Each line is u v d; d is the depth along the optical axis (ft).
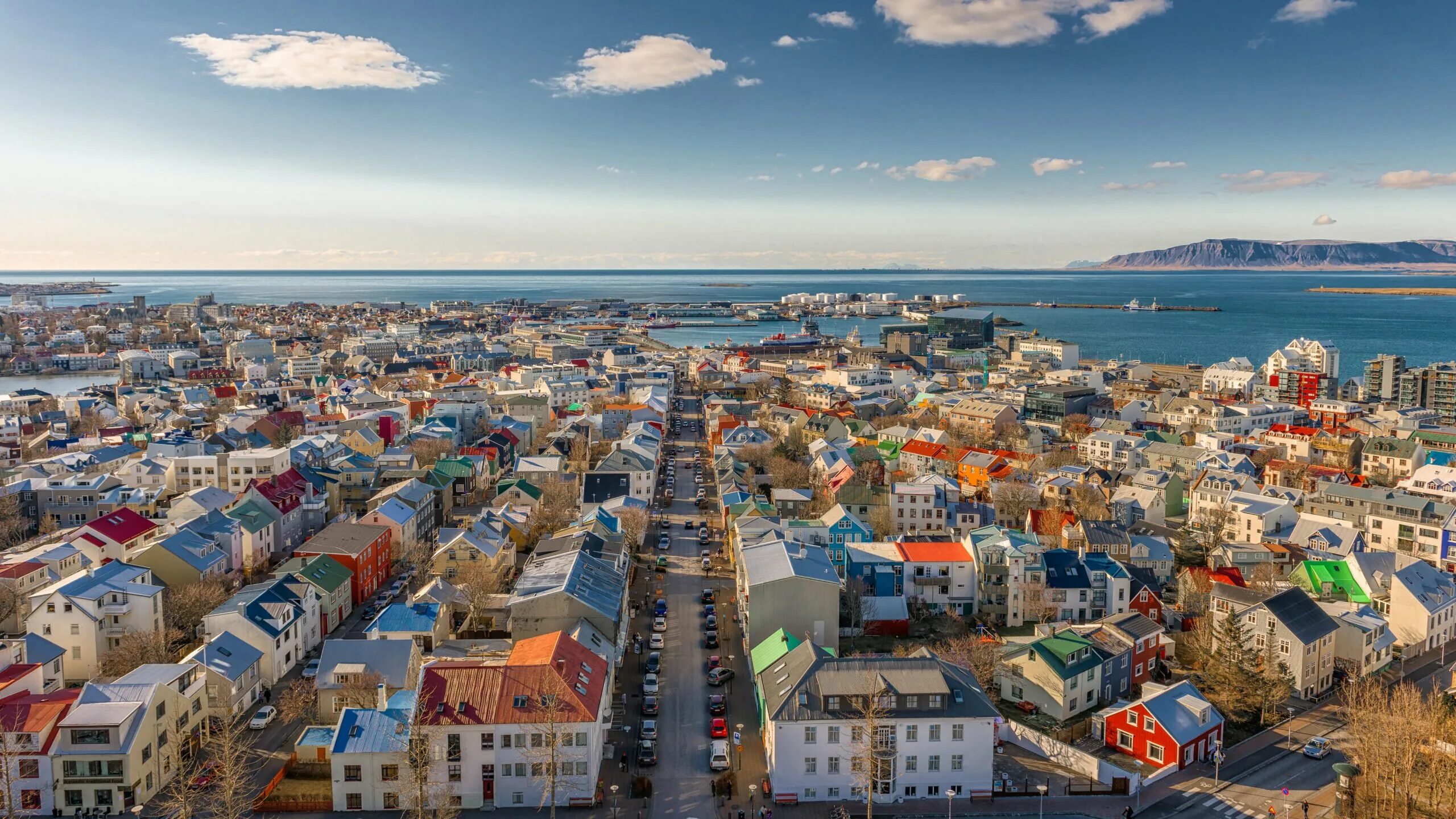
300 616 475.72
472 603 497.87
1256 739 402.31
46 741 335.06
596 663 394.73
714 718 405.18
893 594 540.93
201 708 387.14
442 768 341.41
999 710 427.33
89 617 449.89
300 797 340.80
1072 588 538.06
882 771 350.84
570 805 342.03
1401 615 500.33
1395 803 328.49
